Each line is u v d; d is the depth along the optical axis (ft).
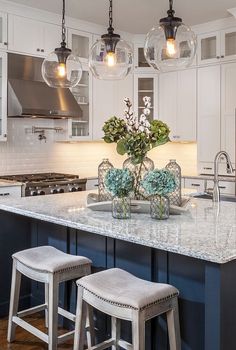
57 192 15.26
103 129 8.52
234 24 16.20
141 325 5.74
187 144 19.69
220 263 5.28
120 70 9.62
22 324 8.32
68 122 17.26
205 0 14.29
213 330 5.52
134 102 19.17
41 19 15.87
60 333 9.09
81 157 19.03
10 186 14.03
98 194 8.88
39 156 17.47
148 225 7.11
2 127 15.21
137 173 8.26
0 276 9.90
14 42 15.20
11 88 15.26
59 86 10.21
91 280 6.57
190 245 5.76
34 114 15.33
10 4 14.83
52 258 7.86
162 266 7.23
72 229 9.11
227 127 16.70
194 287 6.73
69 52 10.01
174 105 18.52
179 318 6.93
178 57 8.55
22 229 10.22
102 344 7.15
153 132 8.16
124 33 18.52
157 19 16.58
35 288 10.32
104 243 8.33
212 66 17.10
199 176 17.31
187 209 8.33
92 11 15.67
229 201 10.94
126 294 5.96
